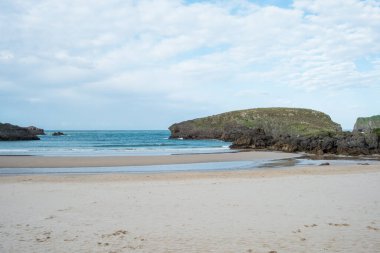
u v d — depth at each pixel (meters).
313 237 9.62
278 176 23.52
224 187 18.50
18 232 10.32
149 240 9.45
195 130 113.94
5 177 23.30
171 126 122.69
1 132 94.44
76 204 14.31
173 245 9.02
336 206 13.63
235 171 27.19
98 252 8.52
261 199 15.14
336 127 109.94
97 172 27.97
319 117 118.81
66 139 106.69
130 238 9.66
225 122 115.94
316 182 20.27
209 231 10.31
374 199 15.00
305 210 12.98
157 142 91.12
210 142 91.19
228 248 8.74
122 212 12.87
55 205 14.13
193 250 8.61
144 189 18.00
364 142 53.16
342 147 50.59
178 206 13.84
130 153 50.16
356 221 11.30
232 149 60.78
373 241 9.19
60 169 30.02
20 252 8.56
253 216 12.12
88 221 11.59
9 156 42.09
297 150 54.00
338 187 18.36
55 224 11.21
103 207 13.73
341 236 9.68
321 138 56.75
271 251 8.48
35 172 27.80
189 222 11.38
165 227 10.79
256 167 31.72
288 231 10.23
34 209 13.41
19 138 96.88
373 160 40.12
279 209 13.19
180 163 35.50
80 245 9.06
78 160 37.28
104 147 66.31
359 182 20.23
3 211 13.09
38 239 9.61
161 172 27.62
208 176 23.75
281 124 99.56
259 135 68.94
